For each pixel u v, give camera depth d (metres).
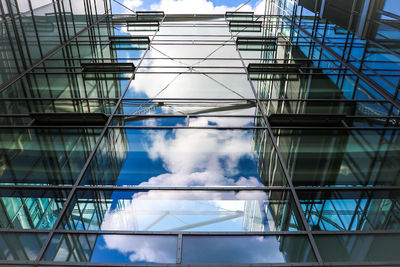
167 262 4.80
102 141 7.58
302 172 6.62
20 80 10.55
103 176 6.46
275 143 7.57
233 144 7.57
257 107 9.36
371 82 10.67
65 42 14.38
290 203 5.95
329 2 13.75
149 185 6.30
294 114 8.44
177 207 5.84
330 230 5.31
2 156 7.03
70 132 7.89
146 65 12.45
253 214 5.69
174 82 10.91
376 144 7.55
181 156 7.17
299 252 4.95
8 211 5.62
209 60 13.11
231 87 10.58
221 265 4.69
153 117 8.71
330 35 13.75
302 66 12.48
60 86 10.40
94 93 10.02
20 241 5.02
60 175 6.46
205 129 8.19
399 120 8.56
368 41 10.86
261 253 4.95
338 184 6.34
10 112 8.73
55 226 5.29
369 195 6.06
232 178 6.54
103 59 13.02
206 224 5.48
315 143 7.57
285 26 18.55
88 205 5.77
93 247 5.00
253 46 15.04
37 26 12.10
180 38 16.23
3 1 10.12
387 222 5.47
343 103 9.52
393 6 9.20
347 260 4.80
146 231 5.30
